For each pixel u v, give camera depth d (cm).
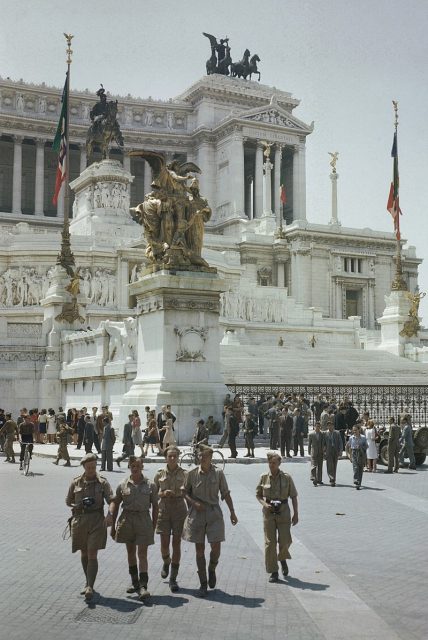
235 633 953
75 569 1277
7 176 13125
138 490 1130
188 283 3238
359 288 10312
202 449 1180
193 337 3253
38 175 12444
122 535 1124
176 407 3147
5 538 1514
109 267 7450
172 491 1170
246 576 1233
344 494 2125
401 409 3997
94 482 1127
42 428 4141
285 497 1224
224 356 5334
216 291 3303
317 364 5125
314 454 2309
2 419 3888
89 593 1084
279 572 1257
